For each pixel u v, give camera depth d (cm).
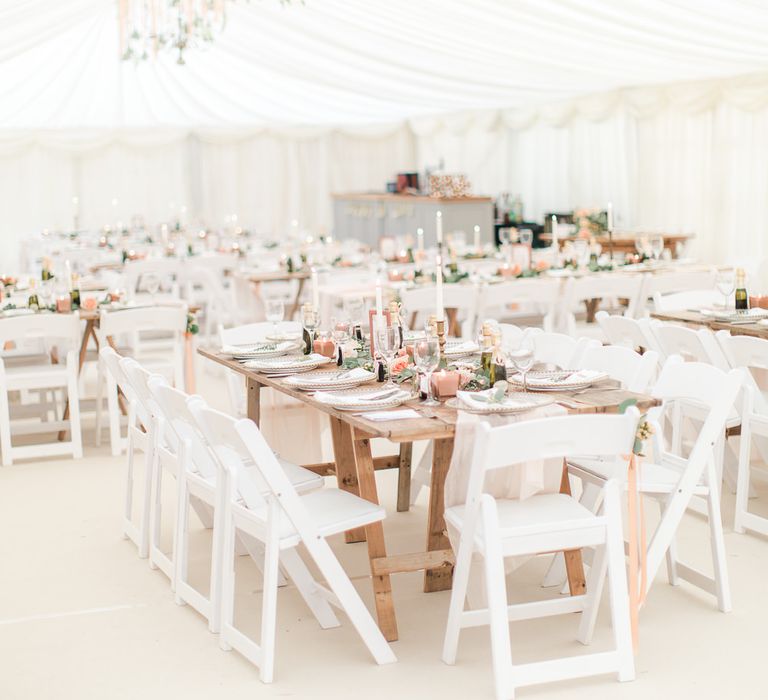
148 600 382
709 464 351
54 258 1039
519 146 1355
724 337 440
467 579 309
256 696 304
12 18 711
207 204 1486
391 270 844
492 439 283
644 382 373
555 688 301
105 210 1438
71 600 383
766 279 805
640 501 328
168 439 417
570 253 855
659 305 570
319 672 317
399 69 947
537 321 775
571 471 365
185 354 618
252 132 1488
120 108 1241
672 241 1033
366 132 1528
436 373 354
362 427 317
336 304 838
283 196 1519
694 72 901
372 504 334
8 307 631
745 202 1030
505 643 287
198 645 342
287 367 403
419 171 1546
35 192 1402
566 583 380
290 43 892
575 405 325
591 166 1232
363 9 739
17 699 307
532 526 291
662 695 296
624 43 761
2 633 355
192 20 759
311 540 312
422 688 304
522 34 757
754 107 995
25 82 1030
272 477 306
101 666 328
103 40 940
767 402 455
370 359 404
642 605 357
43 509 495
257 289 881
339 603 329
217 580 348
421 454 573
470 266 884
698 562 396
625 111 1143
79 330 580
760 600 361
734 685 301
